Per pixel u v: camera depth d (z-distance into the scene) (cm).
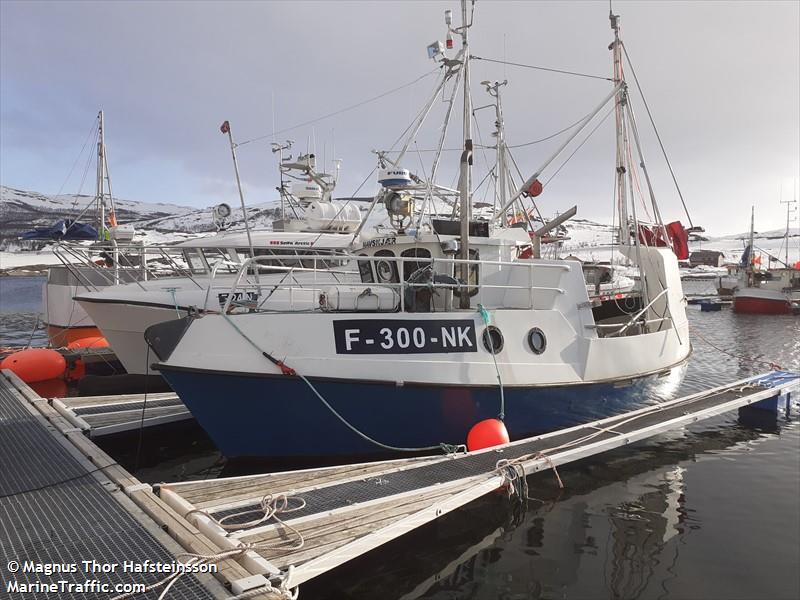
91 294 1202
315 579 538
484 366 762
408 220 1005
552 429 851
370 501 566
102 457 669
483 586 529
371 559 574
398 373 714
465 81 861
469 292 847
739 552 593
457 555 584
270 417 696
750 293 4300
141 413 960
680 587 525
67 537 462
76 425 844
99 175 2059
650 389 1012
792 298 4294
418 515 539
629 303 1222
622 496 737
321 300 771
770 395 1135
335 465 745
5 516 504
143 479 824
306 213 1614
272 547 461
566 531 636
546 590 522
